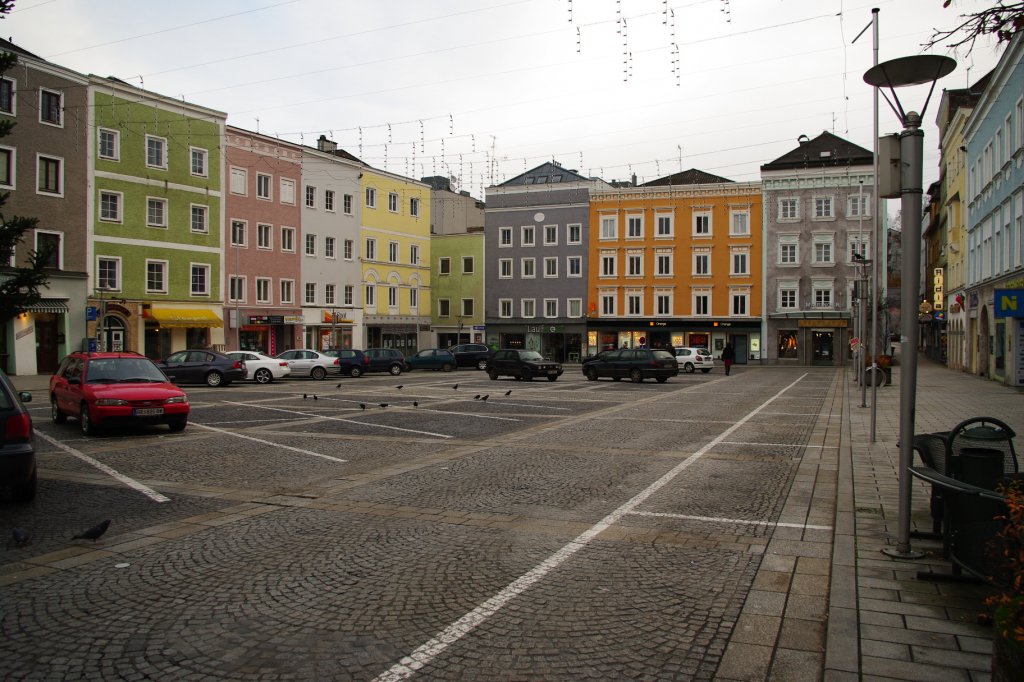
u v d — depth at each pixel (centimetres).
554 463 1131
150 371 1597
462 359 4759
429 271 6481
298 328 5081
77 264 3794
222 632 479
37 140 3606
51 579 586
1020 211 2748
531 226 6650
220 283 4559
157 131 4209
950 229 4916
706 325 6162
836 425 1658
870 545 660
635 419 1769
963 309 4238
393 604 527
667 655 442
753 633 472
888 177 611
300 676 416
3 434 847
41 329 3656
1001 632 314
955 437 638
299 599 538
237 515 798
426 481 987
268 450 1262
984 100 3344
